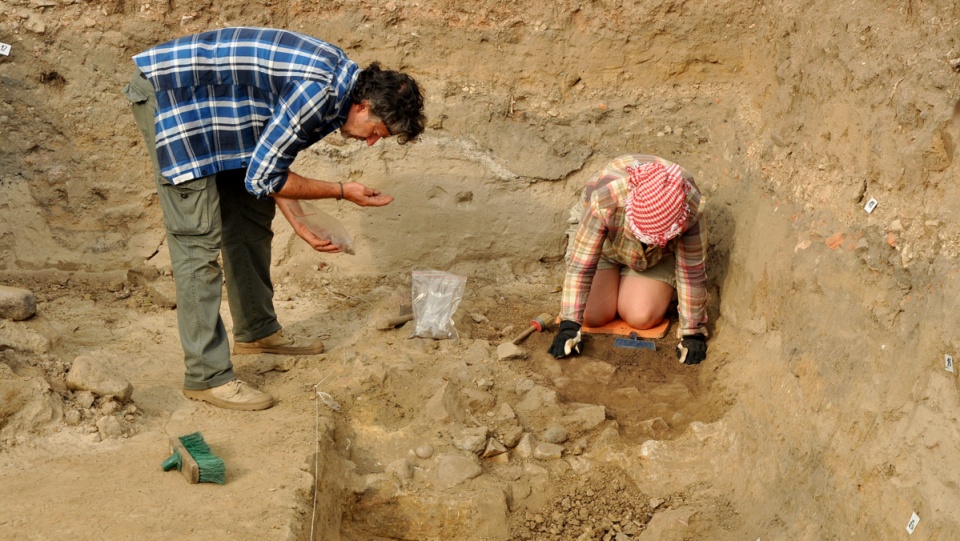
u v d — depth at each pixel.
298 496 3.32
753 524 3.58
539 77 5.38
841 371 3.44
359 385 4.20
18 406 3.55
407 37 5.24
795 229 4.14
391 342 4.73
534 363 4.68
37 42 5.00
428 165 5.37
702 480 3.94
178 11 5.05
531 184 5.48
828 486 3.26
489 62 5.33
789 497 3.46
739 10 5.18
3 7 4.91
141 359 4.38
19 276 5.26
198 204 3.65
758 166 4.71
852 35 3.88
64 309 4.94
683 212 4.16
